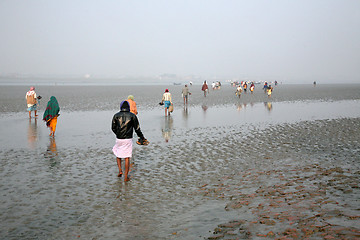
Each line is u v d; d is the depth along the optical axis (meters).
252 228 4.61
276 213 5.14
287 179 7.07
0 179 7.29
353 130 13.97
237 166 8.27
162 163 8.67
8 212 5.43
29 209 5.56
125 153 7.27
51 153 10.02
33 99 19.02
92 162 8.90
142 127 15.55
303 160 8.82
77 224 4.95
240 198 5.95
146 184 6.91
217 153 9.81
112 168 8.28
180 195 6.21
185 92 27.92
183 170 7.96
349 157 9.06
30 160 9.11
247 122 17.16
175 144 11.29
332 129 14.35
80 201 5.93
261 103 30.94
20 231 4.72
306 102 32.31
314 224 4.62
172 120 18.23
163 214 5.30
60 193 6.37
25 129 15.12
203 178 7.28
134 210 5.48
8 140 12.27
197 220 5.02
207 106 27.58
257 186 6.64
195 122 17.31
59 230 4.74
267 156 9.34
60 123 17.27
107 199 6.03
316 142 11.38
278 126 15.55
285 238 4.22
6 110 23.84
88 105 28.27
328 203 5.51
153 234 4.57
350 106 27.20
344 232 4.29
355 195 5.89
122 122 7.28
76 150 10.49
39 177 7.46
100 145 11.35
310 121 17.30
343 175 7.26
